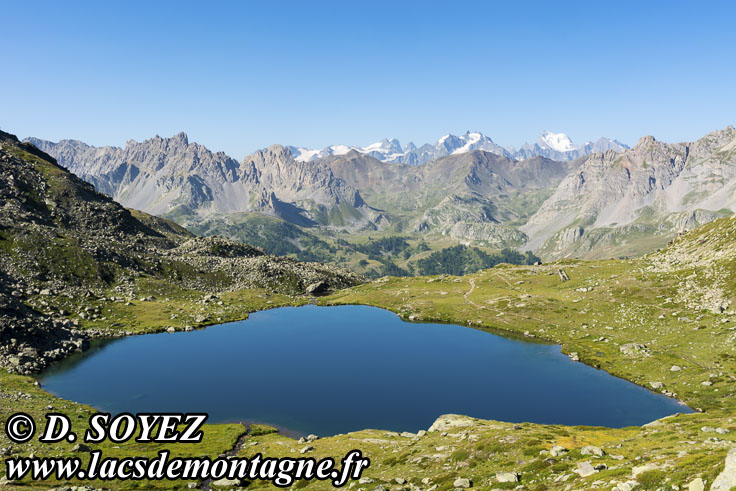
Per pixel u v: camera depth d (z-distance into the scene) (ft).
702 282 483.92
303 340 510.99
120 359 419.95
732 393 291.99
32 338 415.03
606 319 497.05
